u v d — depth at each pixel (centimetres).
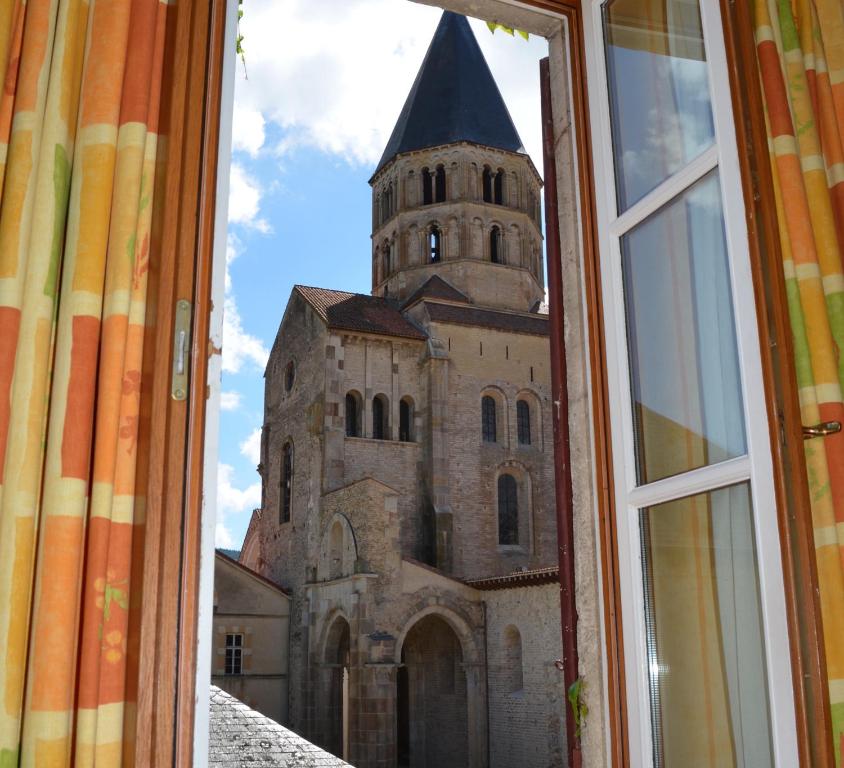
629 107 273
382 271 5184
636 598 238
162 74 201
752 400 203
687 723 222
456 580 3438
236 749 1193
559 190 293
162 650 171
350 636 3341
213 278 196
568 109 293
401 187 5138
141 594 170
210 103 205
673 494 229
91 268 175
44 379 168
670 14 259
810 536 183
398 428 4284
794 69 252
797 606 179
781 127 234
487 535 4216
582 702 248
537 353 4641
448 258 4950
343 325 4259
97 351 176
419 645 3759
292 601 3888
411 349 4425
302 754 1205
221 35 212
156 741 167
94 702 161
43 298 170
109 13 191
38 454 164
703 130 240
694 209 239
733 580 212
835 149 253
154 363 181
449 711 3612
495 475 4325
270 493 4591
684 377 237
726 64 223
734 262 213
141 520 174
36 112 178
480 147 5112
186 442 182
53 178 177
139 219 189
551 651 2997
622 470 249
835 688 203
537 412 4550
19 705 153
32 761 149
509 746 3159
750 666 206
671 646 230
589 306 269
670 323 245
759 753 202
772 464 192
